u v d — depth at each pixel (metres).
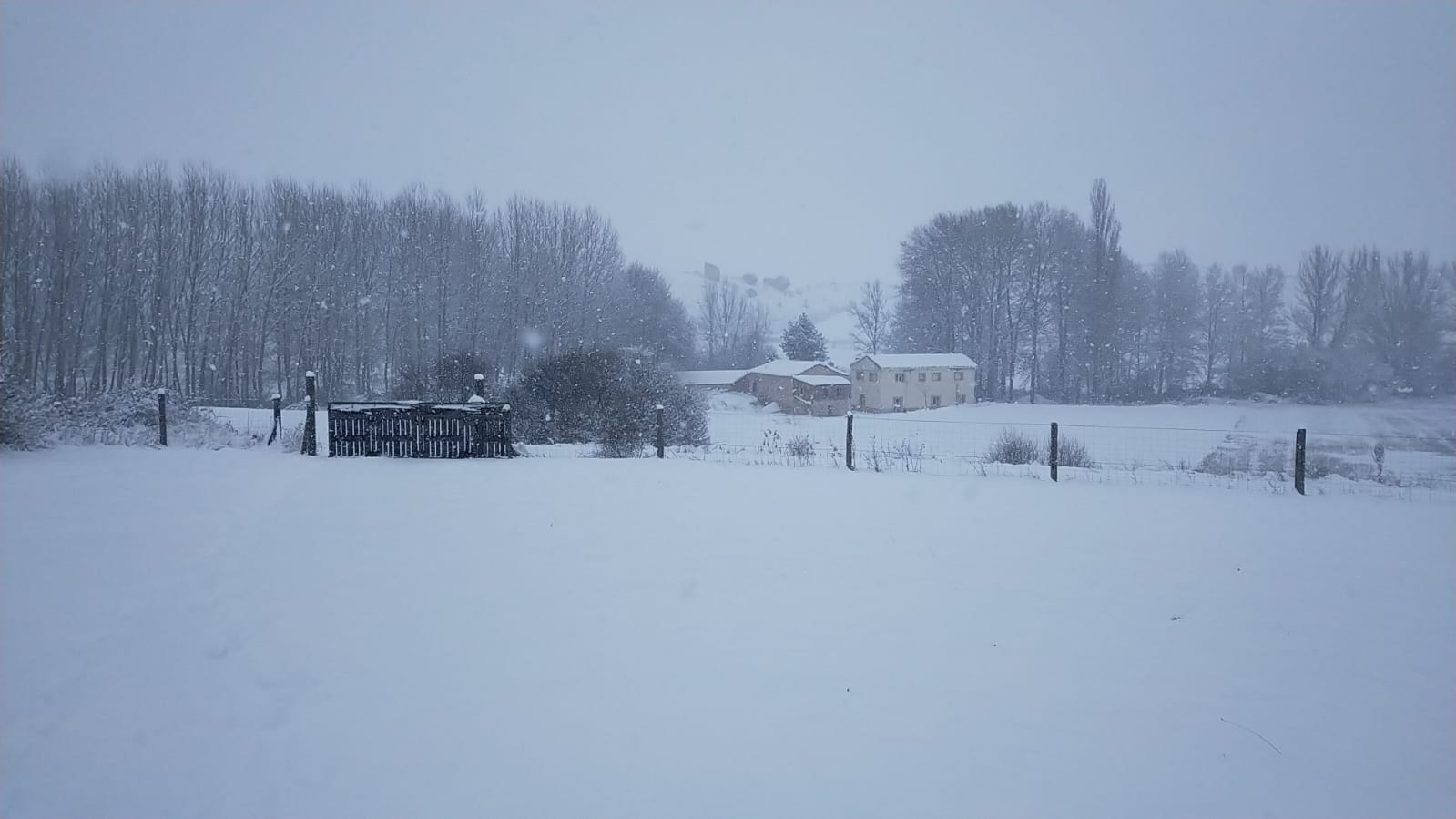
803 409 60.00
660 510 11.48
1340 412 48.81
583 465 16.81
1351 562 8.94
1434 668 5.80
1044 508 12.18
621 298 62.81
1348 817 3.94
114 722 4.68
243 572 7.77
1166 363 66.81
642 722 4.77
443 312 53.91
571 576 7.86
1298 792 4.16
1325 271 64.44
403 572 7.89
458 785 4.07
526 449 20.00
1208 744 4.63
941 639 6.21
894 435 31.47
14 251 42.75
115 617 6.40
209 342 50.53
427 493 12.72
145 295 48.50
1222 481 16.17
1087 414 48.19
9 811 3.80
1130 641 6.24
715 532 10.00
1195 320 67.81
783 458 18.81
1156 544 9.76
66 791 3.98
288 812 3.83
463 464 16.67
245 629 6.20
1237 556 9.18
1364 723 4.93
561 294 56.66
